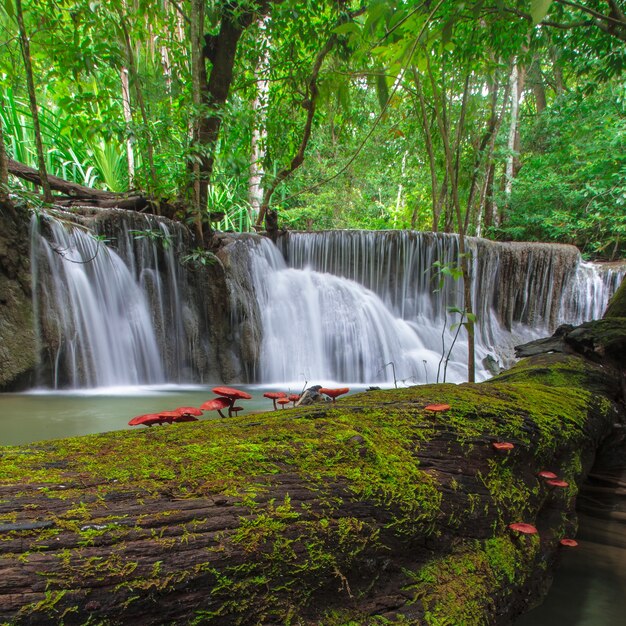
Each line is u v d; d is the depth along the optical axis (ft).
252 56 31.53
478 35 18.84
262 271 31.35
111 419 13.57
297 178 49.06
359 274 36.22
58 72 27.63
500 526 6.10
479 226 51.93
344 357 31.55
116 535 3.30
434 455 5.74
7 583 2.77
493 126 43.80
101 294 22.90
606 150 44.19
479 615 4.79
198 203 26.50
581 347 13.82
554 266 41.22
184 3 29.40
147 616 3.16
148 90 30.04
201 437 5.08
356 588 4.38
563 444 7.79
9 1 21.29
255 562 3.68
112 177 40.45
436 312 37.24
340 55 26.25
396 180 60.75
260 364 28.48
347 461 4.95
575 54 20.20
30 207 19.99
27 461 4.13
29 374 19.61
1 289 19.04
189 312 26.99
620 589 6.49
